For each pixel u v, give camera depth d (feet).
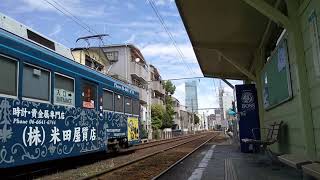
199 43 55.83
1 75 29.45
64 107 39.52
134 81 172.65
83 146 43.75
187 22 44.91
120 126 58.34
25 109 32.32
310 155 25.79
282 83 34.65
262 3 28.19
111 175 38.24
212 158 53.16
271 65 41.01
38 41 47.19
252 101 60.80
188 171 39.58
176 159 55.31
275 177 31.60
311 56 24.85
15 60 31.55
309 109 26.30
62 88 39.52
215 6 39.24
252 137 60.18
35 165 39.96
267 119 48.65
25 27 44.73
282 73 34.32
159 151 70.33
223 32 49.29
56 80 38.32
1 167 28.60
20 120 31.50
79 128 42.93
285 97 33.53
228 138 152.35
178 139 149.69
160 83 226.58
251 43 54.70
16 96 31.24
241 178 31.94
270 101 43.19
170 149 79.05
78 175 38.55
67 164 47.67
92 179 35.22
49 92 36.73
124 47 168.14
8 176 34.47
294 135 31.53
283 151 37.78
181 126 325.21
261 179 30.89
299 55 26.96
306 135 26.11
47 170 41.98
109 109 53.83
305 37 26.07
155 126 192.44
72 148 40.78
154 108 197.16
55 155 36.86
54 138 36.88
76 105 42.52
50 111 36.52
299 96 27.07
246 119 60.85
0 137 28.78
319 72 23.03
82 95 44.50
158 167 45.24
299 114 27.76
